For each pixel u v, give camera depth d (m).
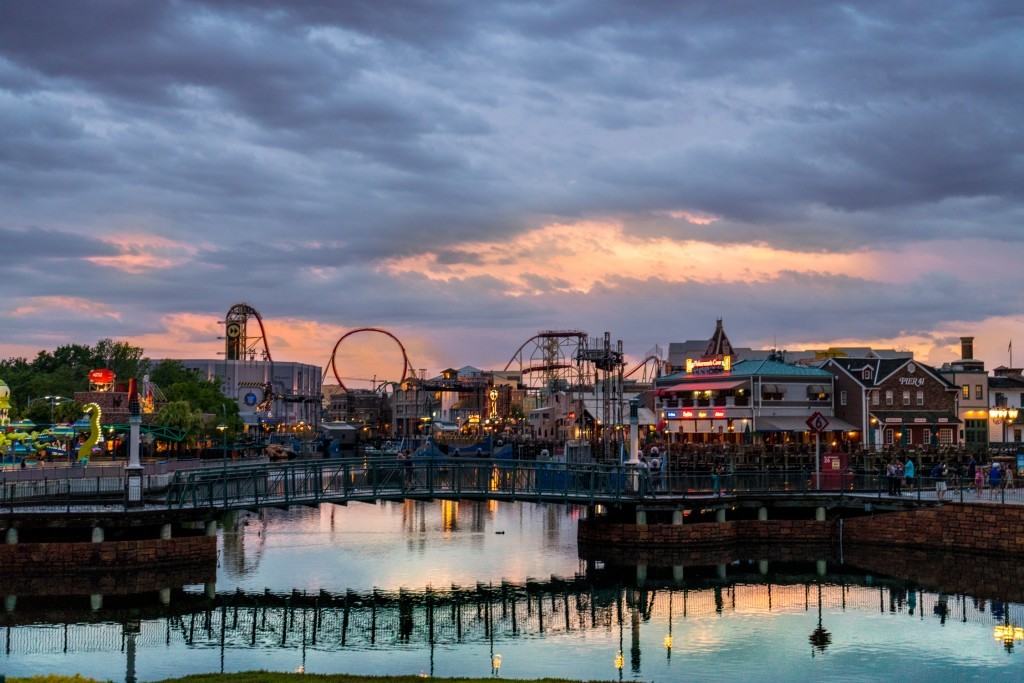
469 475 79.94
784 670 48.47
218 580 70.56
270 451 158.50
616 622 58.88
